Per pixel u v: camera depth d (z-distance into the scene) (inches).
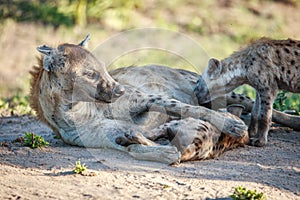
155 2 1438.2
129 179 414.9
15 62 1162.0
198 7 1443.2
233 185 410.9
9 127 615.5
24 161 453.1
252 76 557.3
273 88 551.2
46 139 545.3
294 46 564.1
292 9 1476.4
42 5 1349.7
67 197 375.6
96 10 1326.3
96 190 388.8
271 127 590.2
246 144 529.3
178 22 1373.0
